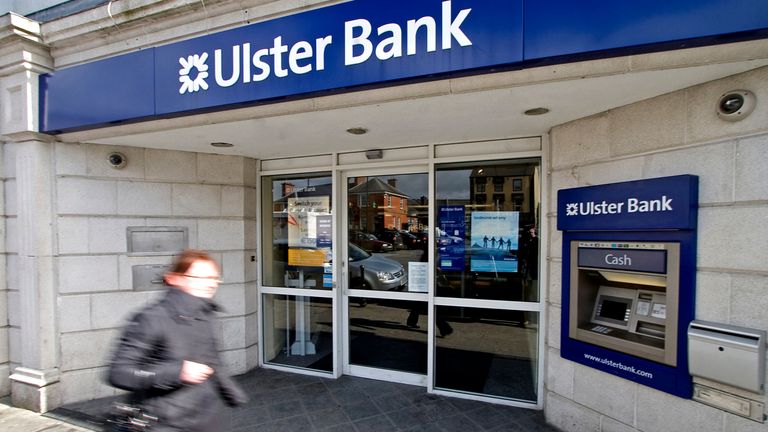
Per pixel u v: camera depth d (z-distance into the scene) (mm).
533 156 3432
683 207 2227
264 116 2811
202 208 4105
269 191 4531
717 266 2176
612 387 2686
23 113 3389
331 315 4277
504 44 2104
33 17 3916
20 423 3299
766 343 2006
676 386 2305
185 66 2850
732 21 1763
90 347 3686
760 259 2035
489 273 3619
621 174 2639
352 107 2615
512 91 2346
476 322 3672
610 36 1935
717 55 1914
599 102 2553
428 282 3820
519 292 3527
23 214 3535
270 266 4523
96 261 3697
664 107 2412
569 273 2930
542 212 3363
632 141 2570
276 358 4531
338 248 4141
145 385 1679
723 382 2102
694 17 1812
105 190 3721
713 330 2143
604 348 2699
